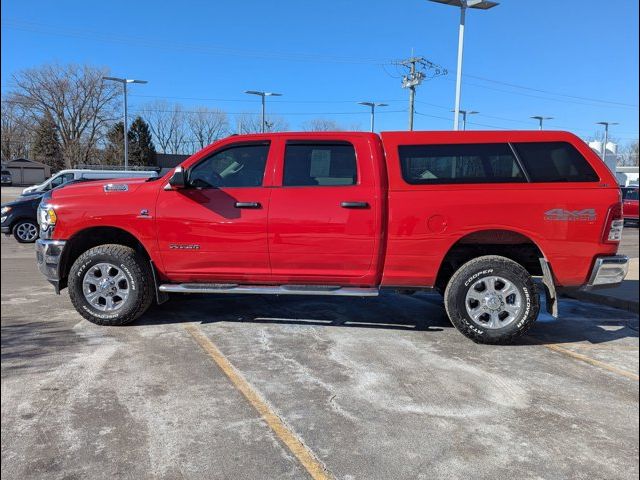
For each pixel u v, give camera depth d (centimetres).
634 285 815
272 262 520
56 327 544
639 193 2370
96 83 5922
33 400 367
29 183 6994
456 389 398
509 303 502
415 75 3002
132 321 553
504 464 296
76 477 277
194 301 669
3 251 1238
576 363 464
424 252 500
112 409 355
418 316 611
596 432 335
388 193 500
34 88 5828
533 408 368
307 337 522
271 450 306
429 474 285
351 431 330
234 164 528
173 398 373
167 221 525
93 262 539
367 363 451
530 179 491
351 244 506
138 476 279
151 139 7062
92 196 540
